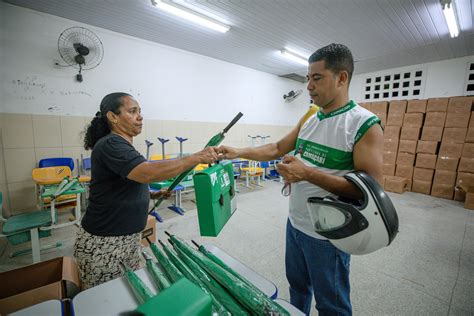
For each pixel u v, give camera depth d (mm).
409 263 2203
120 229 1094
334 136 866
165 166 907
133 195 1100
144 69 4051
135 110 1155
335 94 846
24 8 2961
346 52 810
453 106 4352
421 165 4730
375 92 5875
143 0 2820
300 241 996
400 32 3572
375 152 772
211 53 4738
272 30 3613
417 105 4738
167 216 3248
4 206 2998
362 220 596
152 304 448
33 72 3084
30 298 1052
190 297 466
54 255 2195
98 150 1013
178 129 4602
